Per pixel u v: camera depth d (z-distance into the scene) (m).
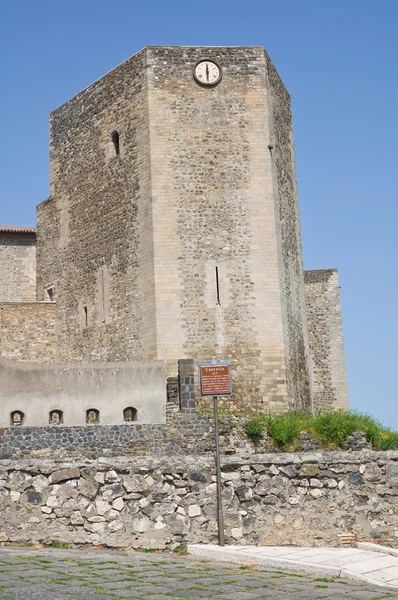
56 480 13.93
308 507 14.35
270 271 30.75
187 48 31.89
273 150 32.12
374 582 11.33
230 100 31.78
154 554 13.38
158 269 30.08
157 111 31.28
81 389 24.66
